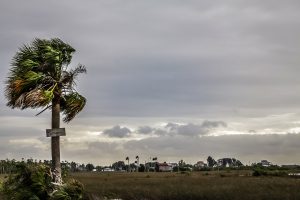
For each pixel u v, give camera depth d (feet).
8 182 42.09
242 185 114.62
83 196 46.80
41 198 41.29
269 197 81.00
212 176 215.92
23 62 43.47
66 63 45.98
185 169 476.13
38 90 42.88
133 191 94.02
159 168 526.98
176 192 94.07
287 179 152.46
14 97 43.62
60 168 43.32
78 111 46.34
